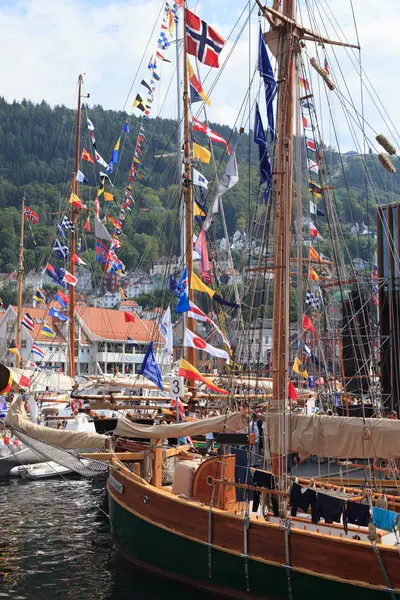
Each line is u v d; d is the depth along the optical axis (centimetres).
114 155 5072
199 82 3572
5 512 2956
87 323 11400
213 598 1828
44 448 2450
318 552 1620
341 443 1727
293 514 1770
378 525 1565
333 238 2980
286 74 1986
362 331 3919
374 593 1545
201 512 1859
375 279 3875
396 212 3691
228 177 2488
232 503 1997
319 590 1614
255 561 1723
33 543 2441
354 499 1820
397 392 3503
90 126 5397
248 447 1888
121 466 2245
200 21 3091
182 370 2864
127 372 11562
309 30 2078
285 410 1811
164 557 1970
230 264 3819
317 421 1762
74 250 5369
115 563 2180
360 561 1563
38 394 4694
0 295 17925
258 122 1939
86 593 1923
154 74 4556
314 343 4144
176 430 2136
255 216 2406
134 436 2225
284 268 1898
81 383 4391
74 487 3581
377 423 1688
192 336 3011
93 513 2939
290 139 1977
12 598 1892
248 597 1744
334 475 2612
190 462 2103
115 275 5472
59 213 5844
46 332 5325
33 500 3228
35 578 2056
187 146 3584
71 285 5212
